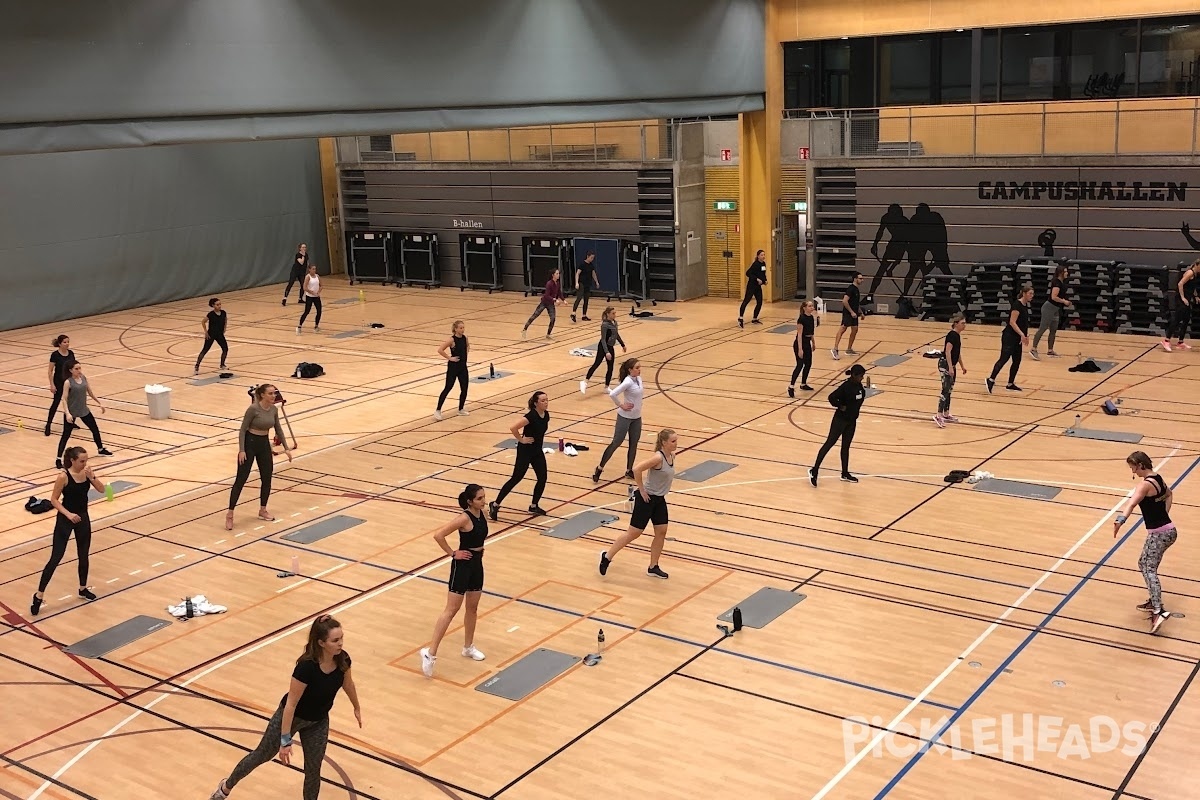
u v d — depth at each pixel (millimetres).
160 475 17078
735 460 16594
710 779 8680
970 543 13219
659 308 29406
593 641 11141
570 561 13164
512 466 16750
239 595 12641
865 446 17031
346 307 31375
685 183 29516
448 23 20172
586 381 20859
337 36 18500
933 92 26938
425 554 13625
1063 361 21797
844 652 10680
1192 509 13914
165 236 33062
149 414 20562
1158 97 23781
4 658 11312
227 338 27422
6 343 28000
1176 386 19609
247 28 17203
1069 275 24281
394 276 35250
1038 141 24781
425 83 19938
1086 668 10180
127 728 9875
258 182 35312
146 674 10875
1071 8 24547
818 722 9445
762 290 28625
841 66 28094
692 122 29578
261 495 14953
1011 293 25125
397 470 16828
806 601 11844
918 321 26453
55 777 9125
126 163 31906
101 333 28906
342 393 21562
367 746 9383
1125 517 10875
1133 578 12086
